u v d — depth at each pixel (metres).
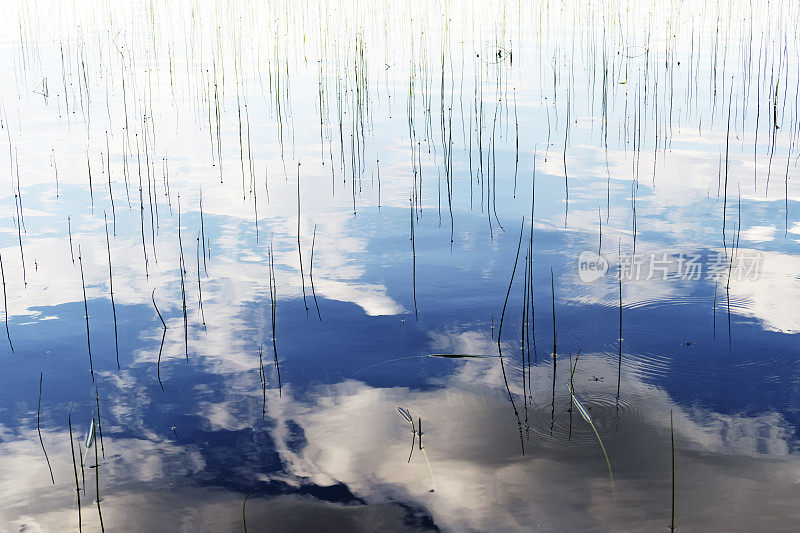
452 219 4.48
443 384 2.77
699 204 4.59
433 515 2.10
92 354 3.02
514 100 7.30
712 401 2.62
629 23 10.67
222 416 2.60
